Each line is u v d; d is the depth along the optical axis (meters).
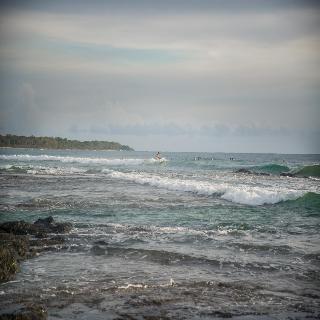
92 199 27.08
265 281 10.54
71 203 25.02
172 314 8.41
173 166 72.00
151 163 80.25
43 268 11.62
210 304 8.95
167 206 24.20
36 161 85.62
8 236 14.94
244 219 20.11
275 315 8.41
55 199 26.91
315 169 50.88
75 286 10.03
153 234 16.06
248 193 26.58
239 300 9.20
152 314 8.40
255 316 8.34
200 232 16.50
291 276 10.95
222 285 10.20
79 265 11.91
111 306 8.79
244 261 12.31
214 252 13.40
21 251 13.10
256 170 61.84
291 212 22.33
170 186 34.81
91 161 85.25
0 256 11.51
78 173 52.66
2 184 36.88
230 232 16.67
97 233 16.19
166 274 11.08
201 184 33.56
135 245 14.30
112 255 12.96
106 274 11.04
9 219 19.84
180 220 19.69
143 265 11.92
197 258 12.45
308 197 25.05
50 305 8.83
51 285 10.11
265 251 13.51
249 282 10.45
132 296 9.38
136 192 31.64
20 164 72.25
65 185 36.84
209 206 24.36
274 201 25.50
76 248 13.77
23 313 8.10
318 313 8.50
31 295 9.42
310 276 10.94
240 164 78.25
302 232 16.84
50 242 14.54
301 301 9.18
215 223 18.89
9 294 9.50
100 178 45.12
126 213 21.64
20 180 40.81
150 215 21.09
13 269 11.17
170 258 12.51
